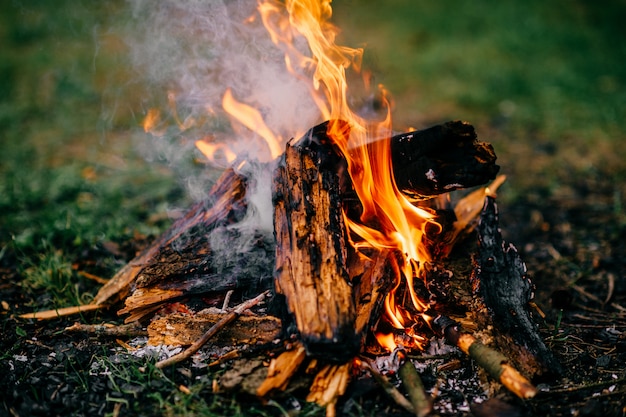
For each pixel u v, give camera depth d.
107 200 1.71
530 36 3.62
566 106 2.62
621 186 1.88
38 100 2.61
